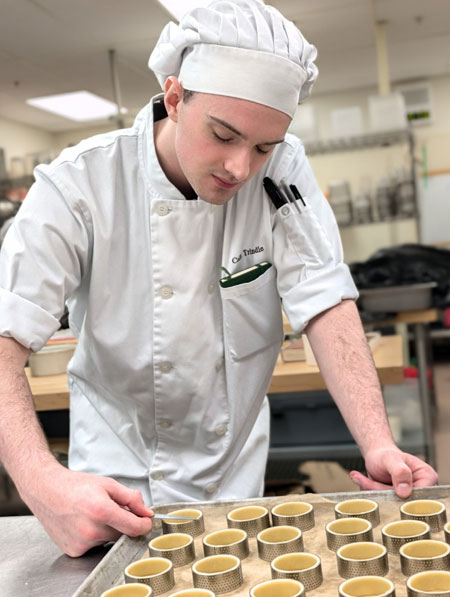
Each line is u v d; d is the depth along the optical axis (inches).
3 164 205.0
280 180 56.2
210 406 56.1
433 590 35.4
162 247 53.3
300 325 54.6
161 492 56.1
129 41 206.4
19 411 46.3
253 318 55.9
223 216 55.4
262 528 43.8
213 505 47.1
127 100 274.4
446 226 316.2
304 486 107.9
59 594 39.2
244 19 44.5
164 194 53.0
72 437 60.7
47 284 49.9
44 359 99.8
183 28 46.9
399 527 41.1
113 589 36.3
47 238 50.1
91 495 42.0
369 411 50.0
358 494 46.2
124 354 54.8
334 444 112.1
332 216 57.8
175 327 53.7
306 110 254.7
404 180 259.9
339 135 248.5
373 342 104.9
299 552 40.0
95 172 52.7
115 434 58.2
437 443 175.5
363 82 300.2
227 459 58.1
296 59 45.5
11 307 48.7
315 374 91.0
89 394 59.2
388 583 35.4
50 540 46.4
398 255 210.8
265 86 43.8
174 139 51.3
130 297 54.3
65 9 176.7
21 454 44.4
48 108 276.4
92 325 54.5
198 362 54.7
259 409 59.8
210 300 55.1
